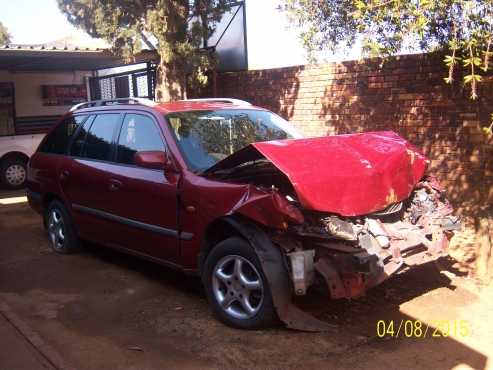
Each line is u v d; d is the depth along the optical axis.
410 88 8.00
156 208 5.13
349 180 4.39
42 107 14.28
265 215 4.18
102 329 4.57
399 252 4.37
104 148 6.06
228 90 10.84
